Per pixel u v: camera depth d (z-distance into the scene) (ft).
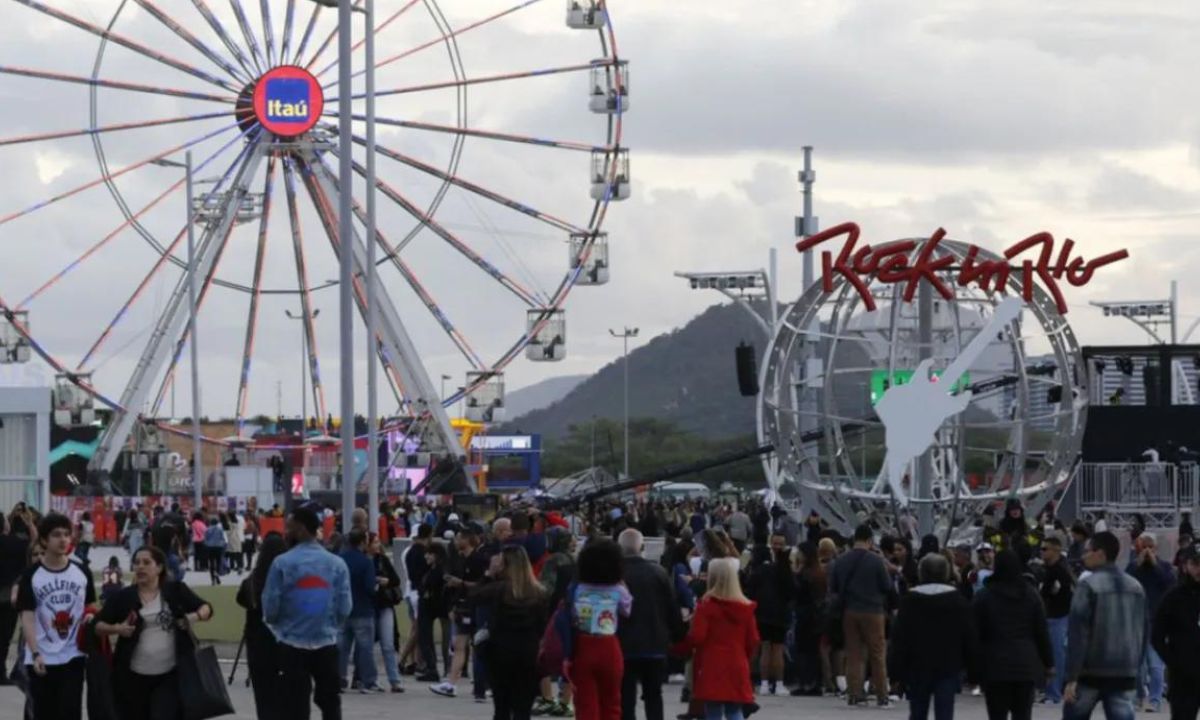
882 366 131.03
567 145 240.32
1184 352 193.88
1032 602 64.08
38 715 62.44
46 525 62.08
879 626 87.56
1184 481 174.19
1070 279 122.11
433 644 100.83
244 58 237.25
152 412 278.87
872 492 134.82
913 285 118.62
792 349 127.13
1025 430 123.03
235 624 132.77
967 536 130.82
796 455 128.26
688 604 85.10
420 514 199.82
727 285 236.22
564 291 242.17
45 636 61.93
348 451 121.49
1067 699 62.49
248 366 265.34
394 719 80.12
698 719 73.05
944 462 132.46
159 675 59.00
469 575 90.89
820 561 95.09
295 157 244.22
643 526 186.70
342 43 121.90
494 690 66.69
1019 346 122.42
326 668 62.95
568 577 75.72
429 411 249.34
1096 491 173.78
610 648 61.98
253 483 306.55
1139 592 62.18
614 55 239.71
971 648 64.03
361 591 92.68
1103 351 196.03
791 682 98.43
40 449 204.23
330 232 244.22
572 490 254.06
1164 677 97.86
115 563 101.71
